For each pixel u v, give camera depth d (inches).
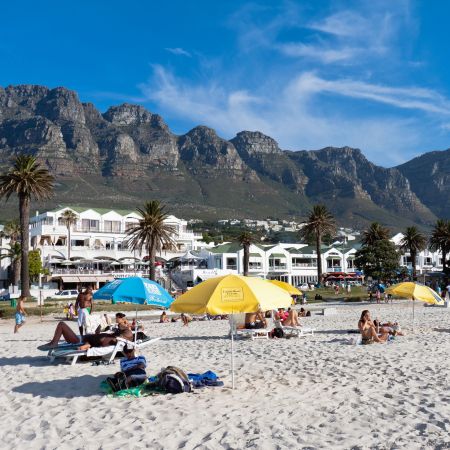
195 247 4303.6
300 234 3223.4
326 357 596.7
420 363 538.9
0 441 313.6
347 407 366.0
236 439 302.0
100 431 324.5
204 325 1159.0
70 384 468.8
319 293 2726.4
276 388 437.7
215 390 431.5
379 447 279.4
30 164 2021.4
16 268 2994.6
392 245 2908.5
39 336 951.6
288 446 286.5
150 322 1322.6
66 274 3112.7
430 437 292.5
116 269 3408.0
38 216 3678.6
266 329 830.5
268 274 3912.4
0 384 482.0
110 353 579.5
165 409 370.0
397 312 1528.1
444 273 3334.2
